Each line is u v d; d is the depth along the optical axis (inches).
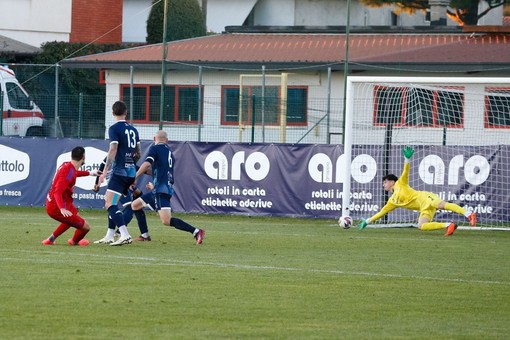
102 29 4670.3
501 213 2140.7
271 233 1870.1
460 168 2158.0
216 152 2315.5
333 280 1181.1
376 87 2475.4
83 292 1038.4
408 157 1921.8
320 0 4699.8
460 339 840.3
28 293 1022.4
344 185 2034.9
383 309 987.9
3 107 2839.6
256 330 859.4
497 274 1277.1
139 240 1619.1
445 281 1195.9
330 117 2869.1
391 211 2150.6
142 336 821.2
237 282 1141.7
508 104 2508.6
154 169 1556.3
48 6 4539.9
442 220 2169.0
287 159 2267.5
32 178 2421.3
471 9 4288.9
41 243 1530.5
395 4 4350.4
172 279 1149.7
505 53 2994.6
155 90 3154.5
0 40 4207.7
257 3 4785.9
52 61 3978.8
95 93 3769.7
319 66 2903.5
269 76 3011.8
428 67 2901.1
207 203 2319.1
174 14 4347.9
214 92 3093.0
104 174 1471.5
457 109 2491.4
